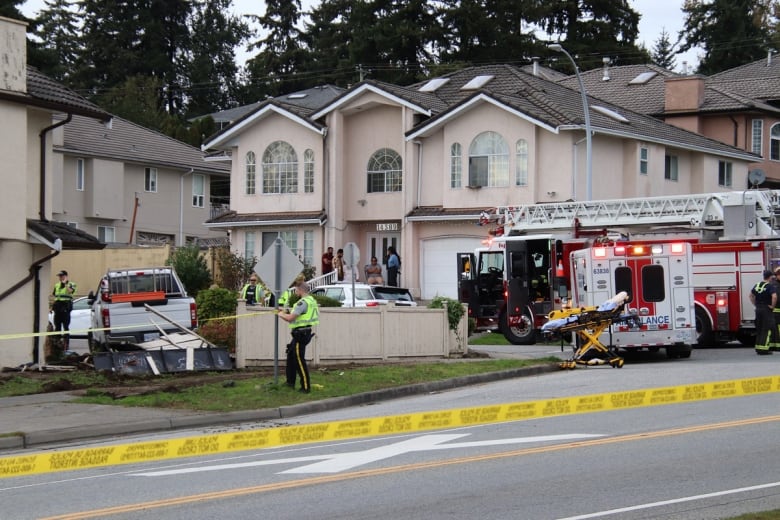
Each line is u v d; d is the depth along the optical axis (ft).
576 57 236.84
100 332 91.04
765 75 192.85
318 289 112.98
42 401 61.16
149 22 281.54
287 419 57.67
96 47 277.64
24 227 76.74
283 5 289.94
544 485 35.53
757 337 84.84
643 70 194.70
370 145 149.89
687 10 277.03
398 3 244.42
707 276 92.79
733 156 161.89
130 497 35.68
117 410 57.67
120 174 179.11
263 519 31.73
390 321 83.30
